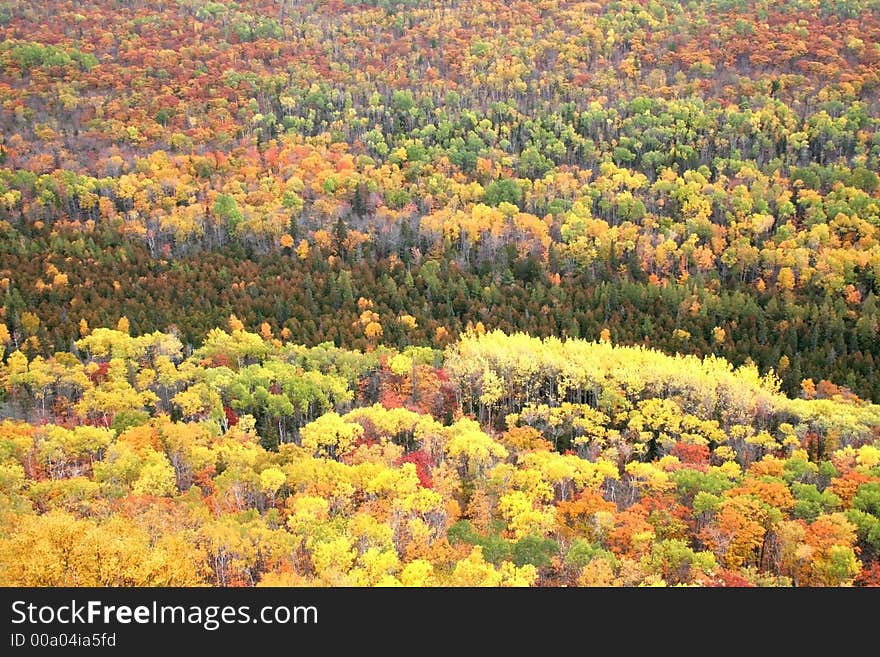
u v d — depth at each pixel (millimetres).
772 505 84125
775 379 134125
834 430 110312
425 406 119938
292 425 114188
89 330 143375
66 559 68875
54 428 99125
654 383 123062
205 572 71812
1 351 128125
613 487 94375
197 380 120750
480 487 89688
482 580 69125
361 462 94188
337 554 71188
